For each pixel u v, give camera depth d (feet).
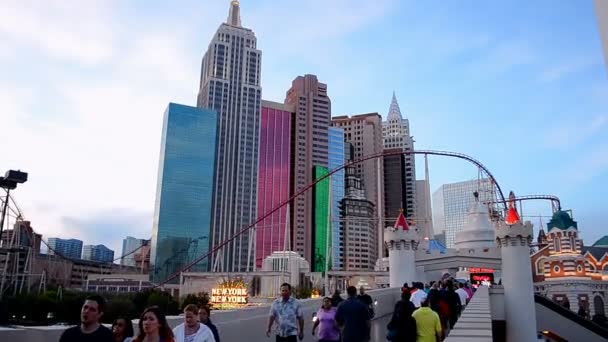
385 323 152.56
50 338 50.93
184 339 46.26
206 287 631.56
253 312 89.30
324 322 72.90
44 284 384.88
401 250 248.73
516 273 224.53
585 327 276.62
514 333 218.59
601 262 570.87
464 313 71.51
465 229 346.13
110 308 162.50
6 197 269.85
